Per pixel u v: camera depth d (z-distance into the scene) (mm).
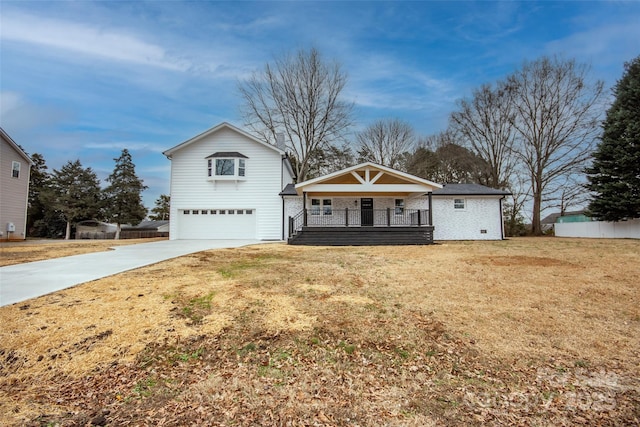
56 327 4180
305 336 4117
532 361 3549
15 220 20297
